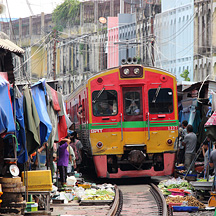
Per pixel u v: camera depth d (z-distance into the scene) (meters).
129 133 35.16
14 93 20.92
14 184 20.45
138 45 95.88
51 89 27.50
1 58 24.09
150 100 35.50
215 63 71.06
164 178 41.28
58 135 28.73
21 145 21.80
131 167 36.72
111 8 117.19
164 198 25.95
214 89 38.28
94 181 39.53
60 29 122.81
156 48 88.00
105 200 26.61
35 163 26.48
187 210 24.00
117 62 104.12
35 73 125.12
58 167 30.72
